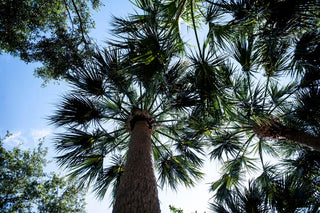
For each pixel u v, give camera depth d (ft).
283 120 15.97
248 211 9.68
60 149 14.16
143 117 13.74
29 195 29.86
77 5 23.17
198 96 13.98
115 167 16.31
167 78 13.84
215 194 16.61
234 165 17.83
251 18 11.67
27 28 20.16
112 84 14.12
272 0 10.53
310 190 10.83
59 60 19.43
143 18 14.57
